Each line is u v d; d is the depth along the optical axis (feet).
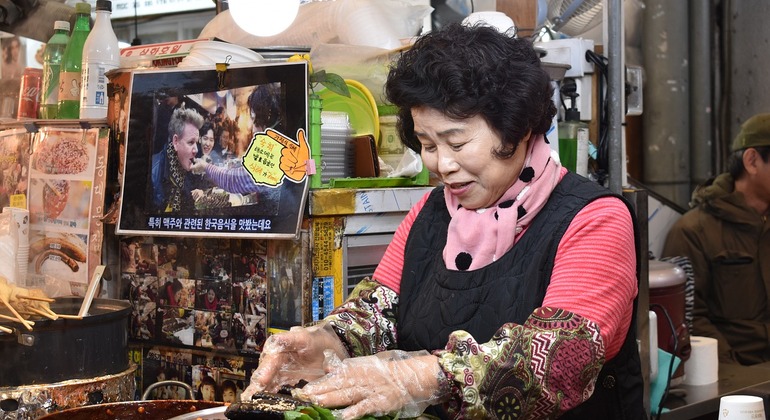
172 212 6.57
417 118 4.54
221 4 8.92
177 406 5.39
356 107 7.13
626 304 4.39
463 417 4.01
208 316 6.68
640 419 4.75
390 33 7.52
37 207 7.45
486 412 4.00
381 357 4.19
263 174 6.21
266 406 4.09
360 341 4.96
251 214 6.22
